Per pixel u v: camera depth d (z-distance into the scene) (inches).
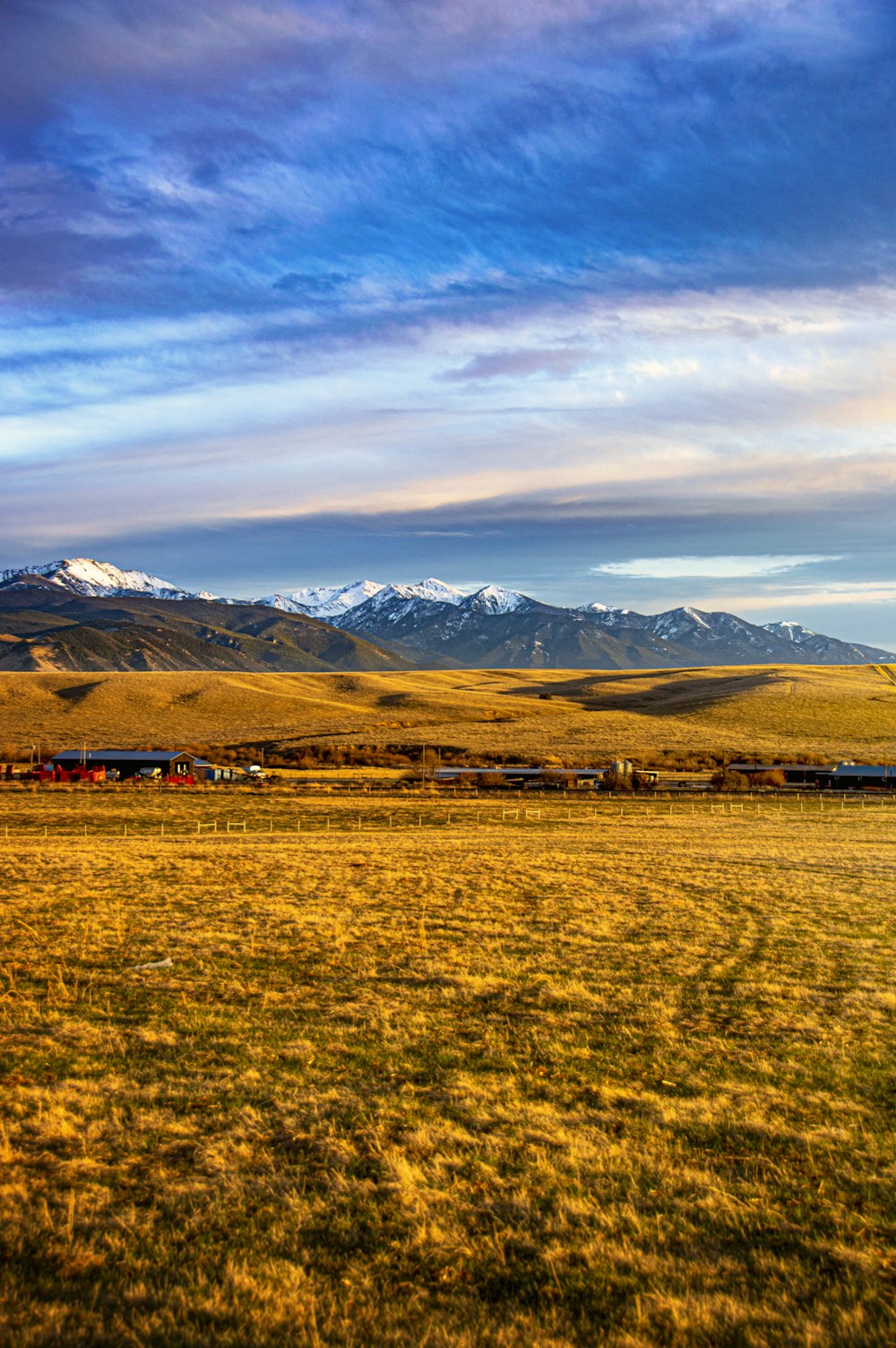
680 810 2588.6
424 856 1492.4
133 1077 485.4
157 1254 316.5
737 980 700.7
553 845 1704.0
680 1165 389.7
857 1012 611.2
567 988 668.7
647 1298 294.5
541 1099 463.8
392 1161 384.2
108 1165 381.7
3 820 2279.8
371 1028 571.5
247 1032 564.1
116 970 713.0
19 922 891.4
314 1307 286.2
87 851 1574.8
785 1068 506.6
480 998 647.1
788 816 2453.2
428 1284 302.7
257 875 1254.9
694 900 1066.1
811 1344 271.6
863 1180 373.1
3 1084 470.6
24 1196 351.3
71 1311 282.2
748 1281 306.5
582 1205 352.8
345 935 846.5
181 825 2204.7
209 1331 274.1
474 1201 357.4
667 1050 537.0
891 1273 308.7
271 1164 384.5
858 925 920.3
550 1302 293.6
